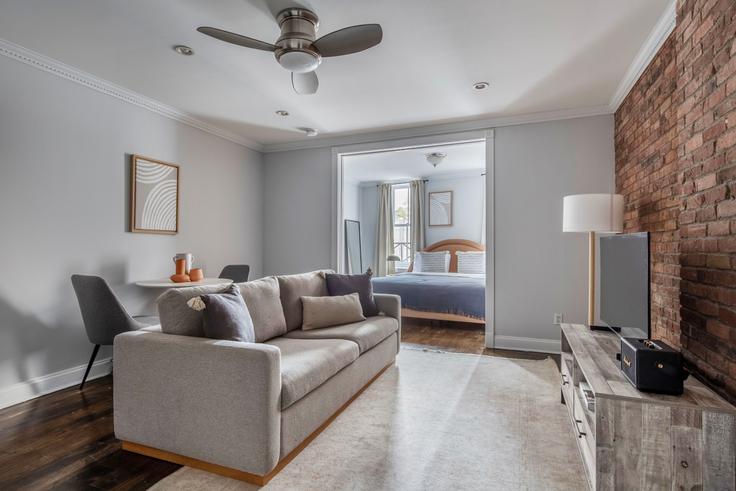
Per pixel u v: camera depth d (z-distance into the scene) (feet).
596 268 12.26
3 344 8.46
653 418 4.59
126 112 11.15
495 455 6.36
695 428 4.48
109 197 10.68
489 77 10.09
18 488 5.46
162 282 10.84
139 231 11.46
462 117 13.24
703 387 5.02
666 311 7.91
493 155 13.42
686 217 6.02
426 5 7.07
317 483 5.58
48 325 9.26
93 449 6.52
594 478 5.03
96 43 8.43
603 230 9.26
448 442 6.77
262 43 7.06
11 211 8.59
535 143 12.92
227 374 5.58
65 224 9.62
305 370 6.40
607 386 5.02
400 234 26.16
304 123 13.96
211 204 14.37
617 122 11.69
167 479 5.65
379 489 5.46
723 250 4.91
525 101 11.76
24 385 8.73
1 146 8.43
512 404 8.39
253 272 16.58
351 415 7.84
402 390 9.22
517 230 13.10
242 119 13.56
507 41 8.34
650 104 8.77
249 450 5.46
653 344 5.26
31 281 8.95
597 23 7.68
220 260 14.79
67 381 9.57
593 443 5.26
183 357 5.86
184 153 13.20
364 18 7.48
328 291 11.10
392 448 6.57
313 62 7.44
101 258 10.47
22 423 7.52
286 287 9.76
